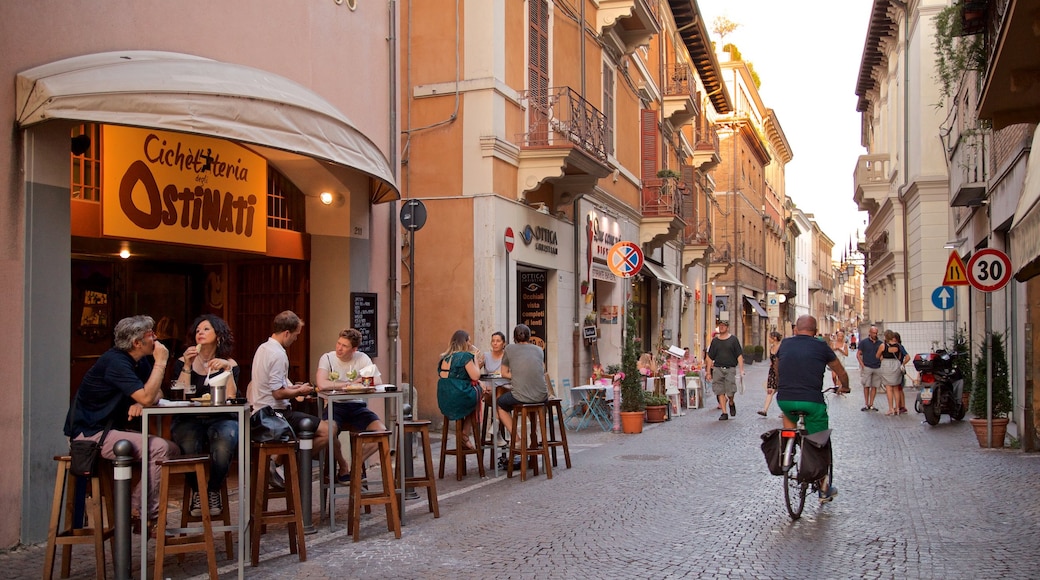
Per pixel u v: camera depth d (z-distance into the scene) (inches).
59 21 297.4
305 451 320.2
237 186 407.2
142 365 264.1
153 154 358.0
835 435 617.9
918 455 510.3
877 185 1370.6
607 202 944.3
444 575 257.8
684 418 759.7
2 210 279.6
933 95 1087.0
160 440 255.3
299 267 467.8
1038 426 512.4
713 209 1903.3
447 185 636.7
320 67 434.3
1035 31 355.6
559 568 264.7
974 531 311.0
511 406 454.9
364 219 475.5
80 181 327.9
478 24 631.2
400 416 331.3
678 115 1282.0
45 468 290.5
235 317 482.0
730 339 739.4
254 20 386.0
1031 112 458.0
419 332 637.9
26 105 277.4
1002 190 597.3
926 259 1092.5
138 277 438.6
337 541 303.3
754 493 389.7
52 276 295.9
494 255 625.9
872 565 266.1
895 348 786.2
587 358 862.5
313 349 465.4
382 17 495.5
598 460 499.2
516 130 674.2
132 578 249.1
